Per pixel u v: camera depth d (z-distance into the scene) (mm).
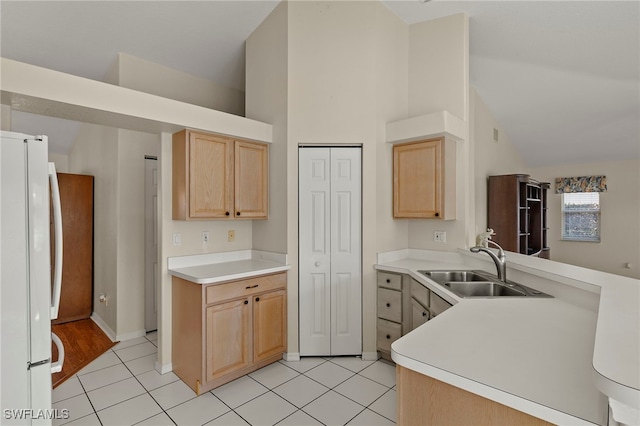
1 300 1289
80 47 3004
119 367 2760
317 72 2869
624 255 5699
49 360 1396
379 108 2910
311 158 2885
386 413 2090
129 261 3404
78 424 1990
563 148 5602
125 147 3371
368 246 2861
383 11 2957
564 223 6371
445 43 3039
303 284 2885
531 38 3150
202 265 2871
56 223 1468
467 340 1231
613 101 3996
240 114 4090
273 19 2984
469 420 970
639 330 933
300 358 2885
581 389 878
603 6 2615
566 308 1650
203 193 2637
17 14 2539
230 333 2477
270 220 3053
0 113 2041
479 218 4285
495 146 4922
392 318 2768
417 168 2855
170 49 3191
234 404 2195
